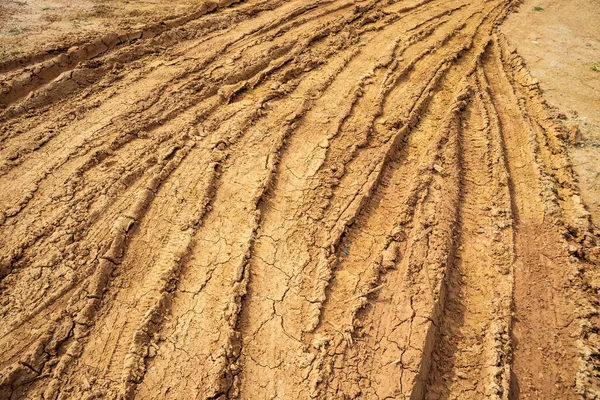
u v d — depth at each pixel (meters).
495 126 5.89
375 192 4.92
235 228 4.36
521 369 3.49
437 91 6.61
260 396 3.22
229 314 3.62
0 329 3.39
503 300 3.91
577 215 4.70
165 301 3.69
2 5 7.59
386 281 4.00
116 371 3.25
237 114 5.80
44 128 5.32
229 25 7.91
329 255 4.18
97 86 6.11
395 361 3.44
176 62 6.75
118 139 5.17
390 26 8.45
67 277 3.77
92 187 4.58
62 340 3.37
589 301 3.93
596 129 5.94
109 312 3.60
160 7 8.09
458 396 3.36
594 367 3.49
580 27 8.97
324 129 5.70
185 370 3.29
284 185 4.88
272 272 4.02
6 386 3.09
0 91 5.52
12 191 4.50
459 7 9.51
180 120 5.62
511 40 8.25
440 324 3.79
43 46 6.27
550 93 6.71
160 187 4.67
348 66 7.05
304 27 8.01
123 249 4.06
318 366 3.38
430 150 5.41
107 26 7.10
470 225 4.65
